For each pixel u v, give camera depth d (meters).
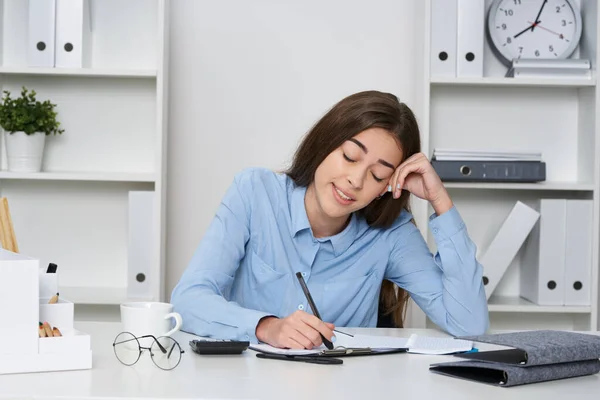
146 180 2.77
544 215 2.80
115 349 1.30
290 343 1.40
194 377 1.16
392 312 2.03
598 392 1.15
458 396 1.10
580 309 2.78
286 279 1.83
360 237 1.87
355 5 3.05
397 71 3.06
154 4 2.97
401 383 1.16
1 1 2.91
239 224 1.81
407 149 1.73
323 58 3.05
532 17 2.92
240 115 3.05
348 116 1.64
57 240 3.00
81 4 2.78
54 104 2.91
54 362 1.18
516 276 3.06
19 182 2.98
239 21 3.04
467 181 2.75
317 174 1.69
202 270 1.71
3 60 2.93
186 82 3.03
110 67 2.96
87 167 2.99
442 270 1.81
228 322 1.51
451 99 3.04
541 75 2.82
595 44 2.83
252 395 1.06
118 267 3.02
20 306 1.16
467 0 2.78
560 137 3.05
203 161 3.04
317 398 1.05
